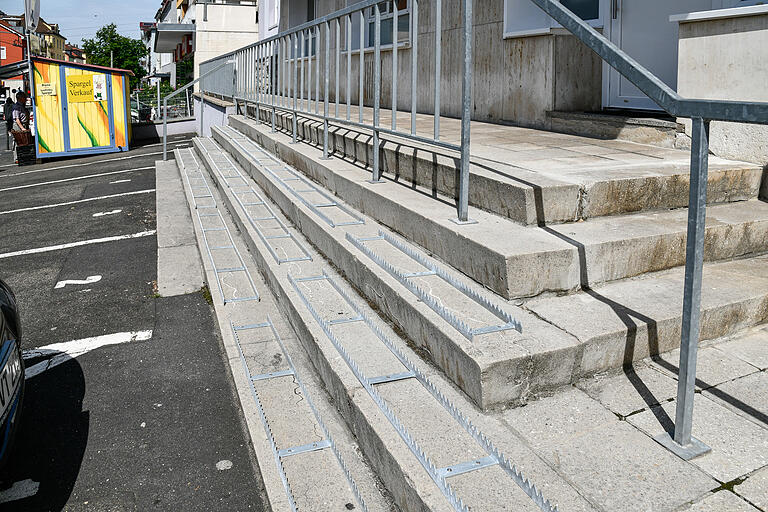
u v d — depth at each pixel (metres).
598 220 3.54
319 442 2.74
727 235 3.44
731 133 4.26
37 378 3.85
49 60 15.46
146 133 19.88
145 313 4.86
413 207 3.93
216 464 2.92
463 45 3.36
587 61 6.27
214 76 15.41
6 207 9.92
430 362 2.86
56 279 5.89
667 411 2.39
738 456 2.12
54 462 2.97
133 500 2.69
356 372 2.83
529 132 6.11
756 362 2.71
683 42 4.48
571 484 2.02
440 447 2.26
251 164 7.61
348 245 4.04
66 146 15.94
